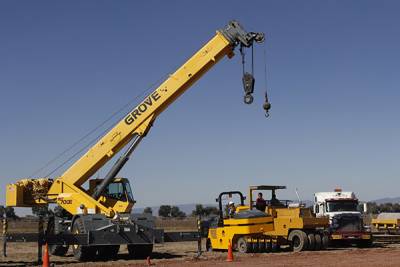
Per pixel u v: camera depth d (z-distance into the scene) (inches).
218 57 858.1
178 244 1288.1
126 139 868.0
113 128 870.4
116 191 891.4
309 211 972.6
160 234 828.6
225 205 973.8
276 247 943.7
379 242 1198.3
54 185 877.2
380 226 1544.0
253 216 912.3
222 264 713.0
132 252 853.2
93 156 869.2
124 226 809.5
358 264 687.1
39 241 797.2
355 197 1178.0
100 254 850.8
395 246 1083.9
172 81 863.1
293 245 949.2
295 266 675.4
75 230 816.9
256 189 987.3
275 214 970.7
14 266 751.7
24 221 2541.8
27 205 880.9
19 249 1137.4
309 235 946.7
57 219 877.8
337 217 1057.5
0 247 1214.9
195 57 861.8
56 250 938.1
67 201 860.6
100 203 856.9
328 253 879.7
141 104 868.0
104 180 863.7
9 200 874.1
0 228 2121.1
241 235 925.2
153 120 868.6
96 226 799.7
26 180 885.2
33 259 863.7
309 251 930.7
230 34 850.1
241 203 986.7
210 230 989.2
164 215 4264.3
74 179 871.7
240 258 806.5
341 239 1051.3
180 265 708.7
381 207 3287.4
